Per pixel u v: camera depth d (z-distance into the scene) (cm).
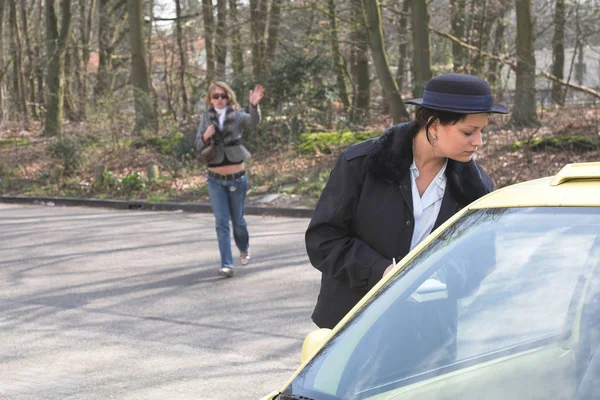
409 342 301
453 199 419
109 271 1173
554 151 1964
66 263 1244
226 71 3291
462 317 301
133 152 2428
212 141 1066
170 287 1057
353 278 417
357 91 3341
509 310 294
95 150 2431
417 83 2556
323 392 295
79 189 2203
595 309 276
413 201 417
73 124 2927
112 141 2528
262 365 728
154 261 1240
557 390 263
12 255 1327
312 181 1947
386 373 294
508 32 3572
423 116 404
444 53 3659
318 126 2623
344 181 423
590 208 304
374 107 3338
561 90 2472
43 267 1219
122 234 1516
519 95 2264
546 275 294
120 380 693
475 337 293
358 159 422
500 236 317
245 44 3341
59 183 2288
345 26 3136
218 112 1073
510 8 2781
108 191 2156
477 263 314
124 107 2650
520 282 299
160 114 2853
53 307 970
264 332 836
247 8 3444
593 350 266
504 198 336
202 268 1173
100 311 945
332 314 434
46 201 2153
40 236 1518
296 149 2364
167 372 713
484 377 278
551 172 1853
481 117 394
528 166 1900
